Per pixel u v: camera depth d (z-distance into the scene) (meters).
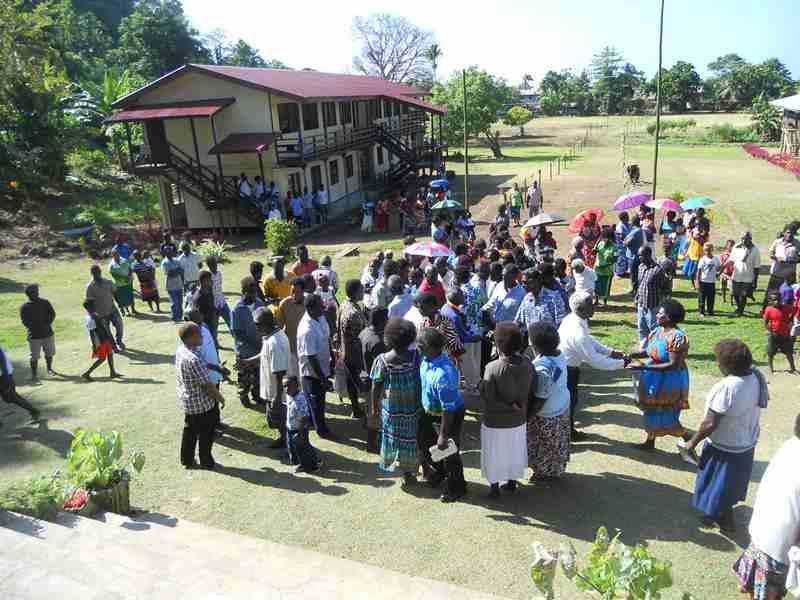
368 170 35.94
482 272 9.03
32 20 31.00
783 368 9.70
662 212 25.19
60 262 21.52
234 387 9.84
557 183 35.75
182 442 7.19
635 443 7.40
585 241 14.53
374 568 5.13
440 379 5.86
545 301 8.04
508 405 5.95
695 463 6.58
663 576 3.55
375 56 81.62
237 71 27.05
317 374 7.64
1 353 8.48
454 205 20.27
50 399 9.66
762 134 59.44
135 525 5.78
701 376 9.44
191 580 4.48
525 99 139.75
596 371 10.02
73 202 29.41
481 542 5.62
